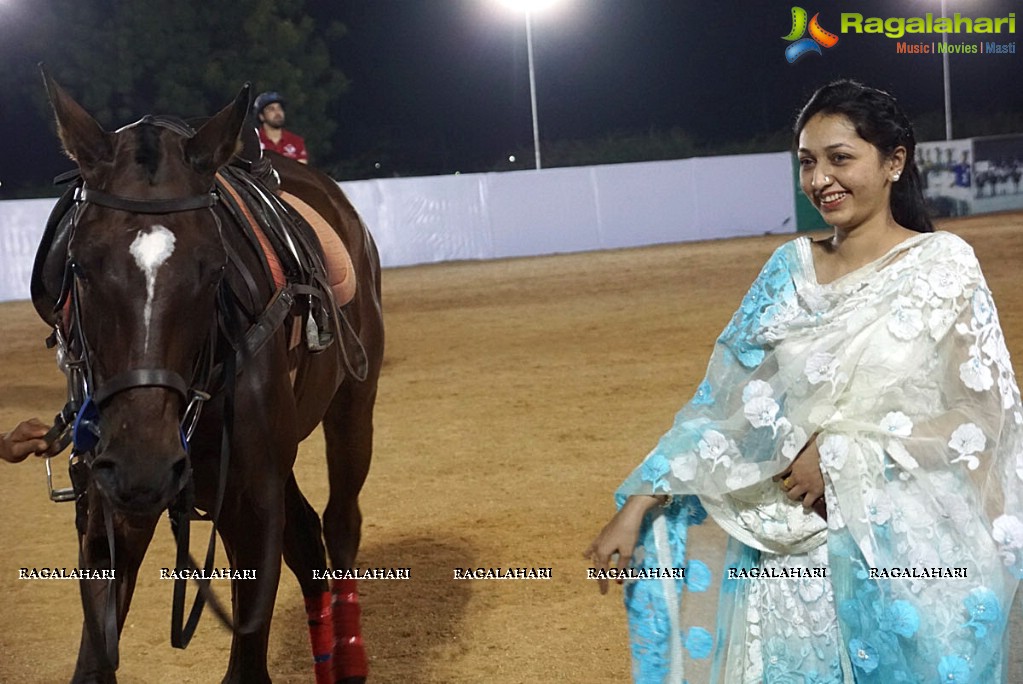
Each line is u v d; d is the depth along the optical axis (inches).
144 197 122.8
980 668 105.8
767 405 110.4
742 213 1138.7
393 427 358.0
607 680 173.2
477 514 262.1
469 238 1064.8
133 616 210.1
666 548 115.6
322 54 1499.8
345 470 199.8
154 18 1360.7
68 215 146.6
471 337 550.3
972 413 106.7
